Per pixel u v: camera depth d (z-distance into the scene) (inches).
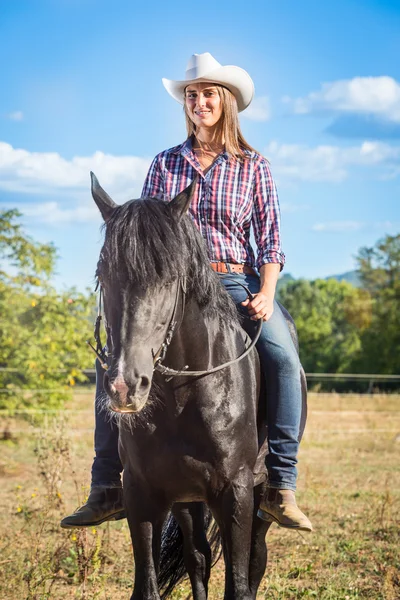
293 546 295.1
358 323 2156.7
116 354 134.3
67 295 608.7
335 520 346.9
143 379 134.0
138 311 135.9
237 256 178.9
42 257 604.7
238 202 177.5
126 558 276.1
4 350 591.8
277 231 181.0
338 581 244.5
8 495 398.9
